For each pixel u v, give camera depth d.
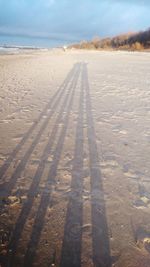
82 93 10.45
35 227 2.97
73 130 6.11
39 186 3.79
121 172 4.21
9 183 3.86
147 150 5.04
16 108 8.04
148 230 2.95
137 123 6.66
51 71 18.42
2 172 4.18
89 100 9.22
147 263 2.53
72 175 4.10
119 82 13.66
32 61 29.06
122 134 5.87
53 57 38.09
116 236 2.85
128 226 3.00
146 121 6.84
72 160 4.61
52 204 3.37
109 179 4.00
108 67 22.14
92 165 4.43
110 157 4.73
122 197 3.54
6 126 6.34
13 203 3.38
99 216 3.16
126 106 8.45
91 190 3.70
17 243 2.73
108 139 5.58
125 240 2.80
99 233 2.89
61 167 4.36
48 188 3.74
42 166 4.38
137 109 8.09
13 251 2.63
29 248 2.67
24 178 4.00
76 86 12.06
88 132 5.99
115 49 87.25
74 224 3.02
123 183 3.89
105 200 3.47
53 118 7.05
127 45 88.50
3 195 3.56
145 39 84.62
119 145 5.26
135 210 3.28
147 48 78.12
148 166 4.42
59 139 5.56
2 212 3.20
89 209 3.28
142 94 10.47
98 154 4.85
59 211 3.24
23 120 6.84
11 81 13.59
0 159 4.61
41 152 4.92
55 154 4.84
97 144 5.31
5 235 2.83
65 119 6.96
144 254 2.62
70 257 2.58
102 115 7.36
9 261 2.51
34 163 4.49
